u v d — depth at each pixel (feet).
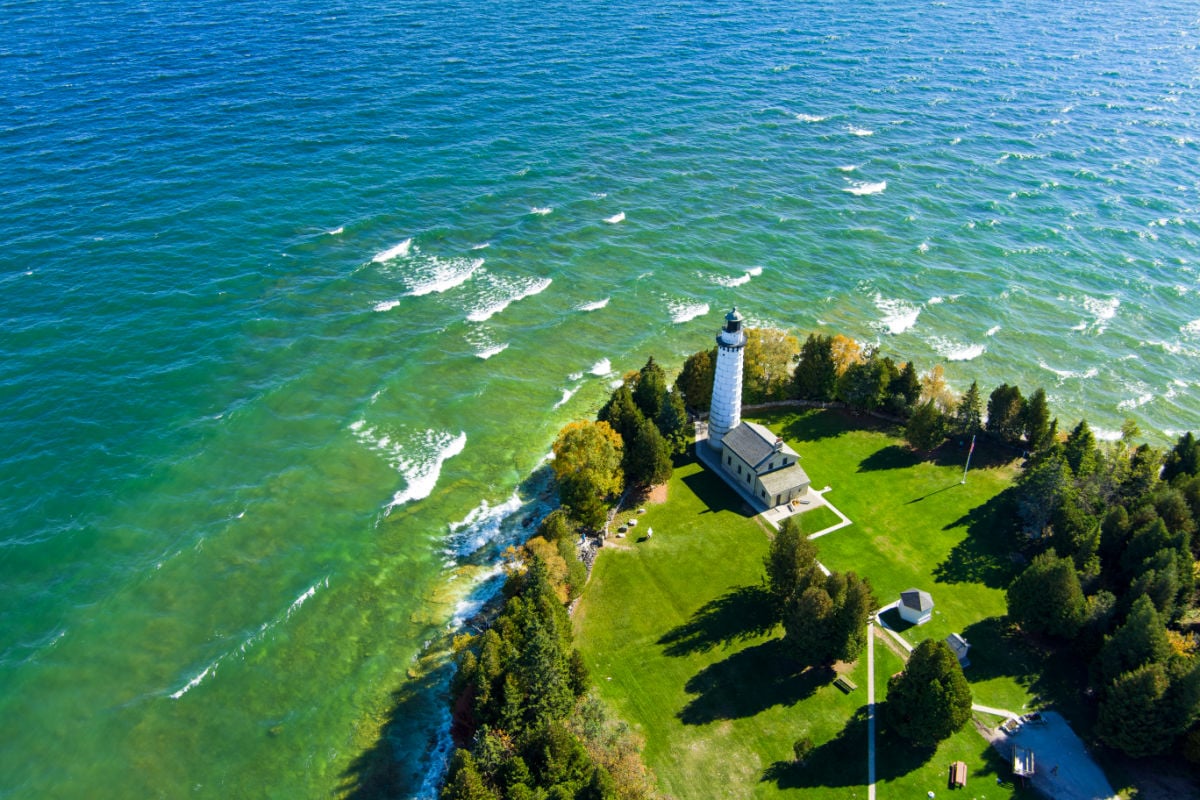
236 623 251.39
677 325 406.82
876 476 305.32
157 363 343.26
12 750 215.10
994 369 393.09
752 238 489.26
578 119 613.11
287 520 286.05
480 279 426.51
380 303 399.44
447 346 377.91
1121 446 293.64
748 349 333.42
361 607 259.19
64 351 341.41
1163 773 201.57
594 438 277.85
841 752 208.95
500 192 506.48
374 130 556.92
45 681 230.48
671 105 654.94
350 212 464.24
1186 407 371.56
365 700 232.12
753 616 248.32
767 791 200.75
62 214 424.87
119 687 231.30
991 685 224.94
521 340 386.93
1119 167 594.24
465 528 288.92
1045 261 481.05
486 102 620.49
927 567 264.93
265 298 389.80
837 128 642.63
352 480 304.71
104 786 208.85
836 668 231.50
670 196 526.57
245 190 468.75
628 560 267.80
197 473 298.97
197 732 222.07
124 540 271.69
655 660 234.99
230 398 331.77
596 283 434.71
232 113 554.05
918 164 593.01
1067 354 405.59
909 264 473.67
